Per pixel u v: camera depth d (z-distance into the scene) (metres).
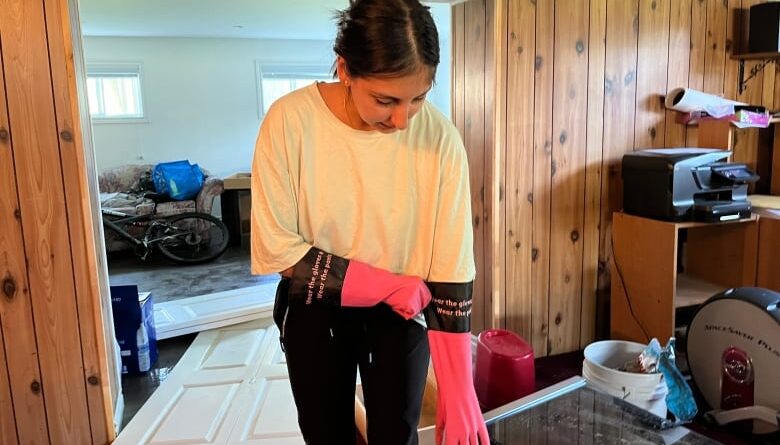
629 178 2.56
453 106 2.72
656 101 2.76
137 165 6.11
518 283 2.64
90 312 1.96
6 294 1.87
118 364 2.40
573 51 2.56
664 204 2.40
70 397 1.99
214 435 2.03
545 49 2.50
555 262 2.71
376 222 0.93
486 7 2.40
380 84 0.74
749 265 2.60
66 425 2.00
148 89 6.58
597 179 2.71
